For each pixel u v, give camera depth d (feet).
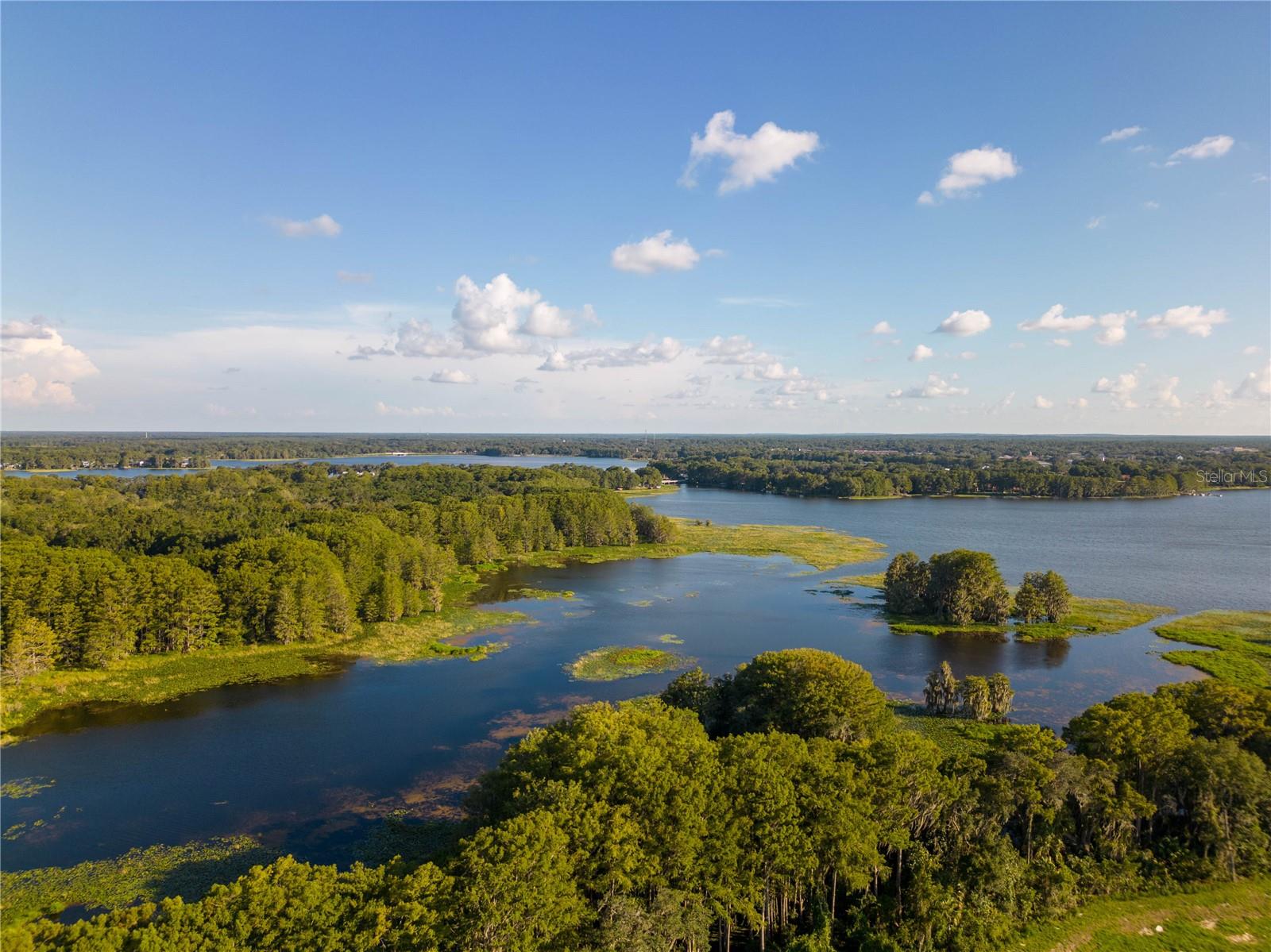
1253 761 230.27
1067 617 548.72
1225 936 195.11
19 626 396.37
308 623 481.05
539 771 214.48
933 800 218.38
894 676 430.20
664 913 173.17
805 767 211.41
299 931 145.18
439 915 152.25
